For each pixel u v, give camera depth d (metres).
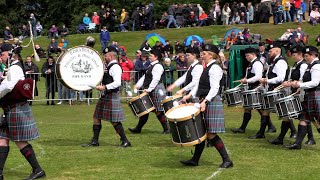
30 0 55.22
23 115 8.17
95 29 41.56
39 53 33.00
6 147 8.28
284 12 37.72
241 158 9.80
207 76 8.97
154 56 12.37
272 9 37.72
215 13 40.34
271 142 11.23
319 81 9.95
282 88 10.94
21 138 8.17
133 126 14.03
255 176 8.47
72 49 10.57
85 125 14.38
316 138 11.88
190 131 8.65
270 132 12.84
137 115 12.28
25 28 41.31
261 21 38.91
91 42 12.56
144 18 39.84
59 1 52.81
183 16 40.34
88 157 9.98
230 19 39.53
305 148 10.77
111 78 10.70
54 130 13.46
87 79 10.66
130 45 36.44
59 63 10.45
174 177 8.43
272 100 10.96
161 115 12.62
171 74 18.88
